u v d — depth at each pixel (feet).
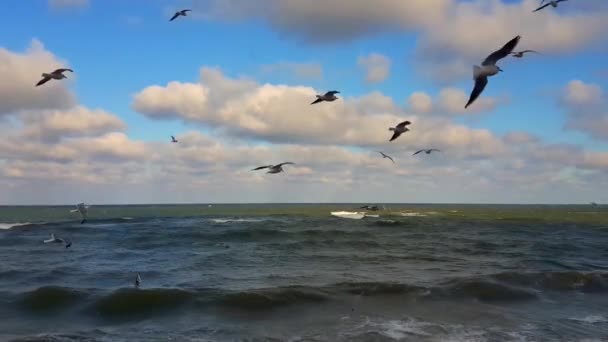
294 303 70.90
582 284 84.64
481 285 79.56
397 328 60.44
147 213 394.11
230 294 73.00
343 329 60.03
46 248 138.00
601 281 86.02
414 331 59.21
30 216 316.60
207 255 123.24
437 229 205.36
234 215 327.67
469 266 106.42
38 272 95.66
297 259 116.26
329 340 55.62
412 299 73.61
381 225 227.20
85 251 131.75
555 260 116.06
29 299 72.64
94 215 352.28
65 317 66.59
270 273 95.86
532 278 86.53
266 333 58.65
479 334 58.18
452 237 171.53
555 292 80.53
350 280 87.56
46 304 71.26
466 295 75.97
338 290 76.64
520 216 302.86
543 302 74.43
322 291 75.56
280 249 136.26
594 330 60.23
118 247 141.28
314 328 60.54
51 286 76.54
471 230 200.34
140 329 60.90
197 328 60.95
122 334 58.75
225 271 98.58
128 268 102.17
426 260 115.34
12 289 80.59
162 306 70.28
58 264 107.34
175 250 134.41
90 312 68.49
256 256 121.39
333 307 69.62
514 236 176.86
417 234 182.29
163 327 61.67
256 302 70.69
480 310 68.90
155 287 80.69
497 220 258.57
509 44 29.14
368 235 176.45
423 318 64.90
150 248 139.33
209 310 68.33
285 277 91.04
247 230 179.73
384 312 67.51
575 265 108.68
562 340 56.03
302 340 55.62
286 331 59.41
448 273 96.43
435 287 78.64
